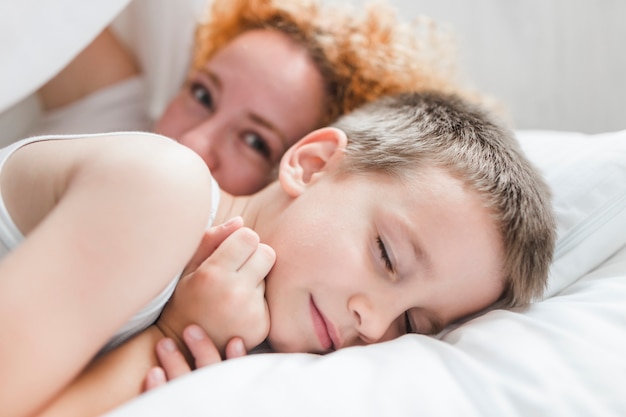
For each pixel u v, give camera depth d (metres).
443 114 0.83
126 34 1.22
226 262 0.65
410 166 0.73
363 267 0.68
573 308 0.68
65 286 0.51
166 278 0.57
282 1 1.10
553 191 0.83
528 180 0.76
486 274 0.71
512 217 0.72
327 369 0.56
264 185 1.02
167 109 1.07
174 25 1.18
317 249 0.68
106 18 0.88
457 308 0.73
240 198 0.80
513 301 0.74
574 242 0.80
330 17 1.13
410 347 0.62
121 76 1.21
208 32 1.16
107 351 0.64
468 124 0.81
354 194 0.71
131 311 0.54
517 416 0.54
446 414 0.53
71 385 0.56
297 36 1.06
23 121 1.12
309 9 1.10
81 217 0.54
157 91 1.21
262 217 0.75
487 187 0.72
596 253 0.80
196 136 0.98
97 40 1.19
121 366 0.60
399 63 1.12
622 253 0.82
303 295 0.68
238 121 1.00
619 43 1.34
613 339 0.62
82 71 1.18
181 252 0.57
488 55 1.36
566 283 0.79
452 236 0.69
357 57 1.08
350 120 0.87
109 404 0.57
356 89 1.07
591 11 1.35
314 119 1.04
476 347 0.62
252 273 0.66
